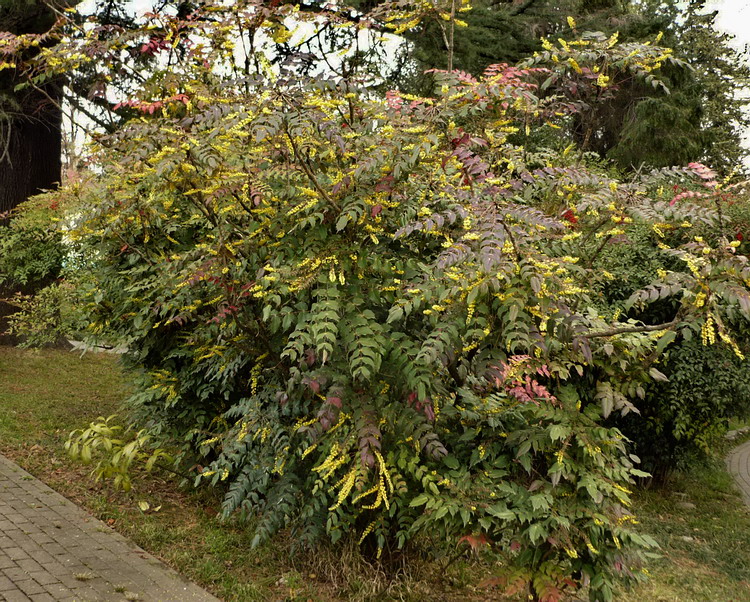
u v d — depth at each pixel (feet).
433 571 14.53
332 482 13.55
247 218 13.50
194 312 15.29
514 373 11.02
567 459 11.72
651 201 11.60
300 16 13.29
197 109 13.82
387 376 12.28
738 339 23.44
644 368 12.33
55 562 13.26
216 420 17.37
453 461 12.30
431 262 12.70
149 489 18.35
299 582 13.55
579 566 11.75
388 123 11.48
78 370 36.37
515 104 12.17
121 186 15.51
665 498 26.16
